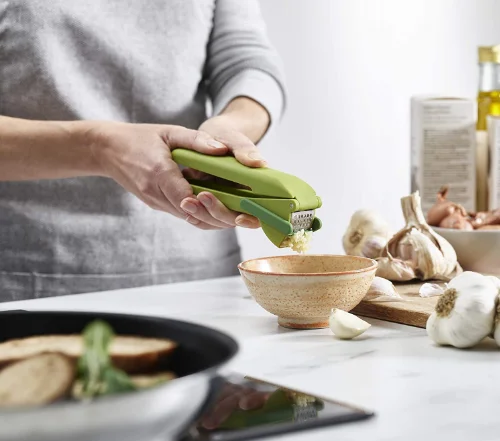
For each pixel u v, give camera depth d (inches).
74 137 46.6
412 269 46.7
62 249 57.2
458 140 55.5
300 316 37.0
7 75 55.7
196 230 60.4
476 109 56.9
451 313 33.4
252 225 38.6
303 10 90.4
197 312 41.3
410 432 23.4
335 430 23.4
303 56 91.1
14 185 56.6
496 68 55.9
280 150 91.1
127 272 58.4
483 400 26.6
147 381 21.5
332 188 95.1
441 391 27.7
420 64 99.3
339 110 94.3
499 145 55.1
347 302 37.0
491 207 55.6
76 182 56.6
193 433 22.1
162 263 59.2
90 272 57.8
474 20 102.8
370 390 27.9
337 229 96.2
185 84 59.5
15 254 57.4
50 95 55.4
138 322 25.2
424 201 56.0
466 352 33.2
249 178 37.1
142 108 58.5
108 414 17.9
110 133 45.1
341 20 92.9
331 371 30.5
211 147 40.2
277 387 26.5
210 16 60.8
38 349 22.9
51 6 54.8
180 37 58.9
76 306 43.0
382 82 96.8
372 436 23.0
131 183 44.3
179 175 41.5
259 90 56.5
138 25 57.7
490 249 49.4
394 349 33.8
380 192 98.6
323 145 93.8
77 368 20.5
